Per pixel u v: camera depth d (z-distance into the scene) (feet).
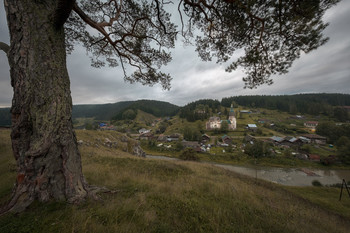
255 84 19.45
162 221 8.82
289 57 16.05
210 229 8.78
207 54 20.24
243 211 11.69
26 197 8.67
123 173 20.77
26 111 9.07
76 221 7.45
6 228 6.46
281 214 12.44
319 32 13.30
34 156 8.89
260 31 15.43
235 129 232.12
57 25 10.12
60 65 10.27
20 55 9.06
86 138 60.18
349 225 15.02
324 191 34.99
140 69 21.84
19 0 9.07
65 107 10.25
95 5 17.94
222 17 15.60
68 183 9.83
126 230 7.16
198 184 19.15
